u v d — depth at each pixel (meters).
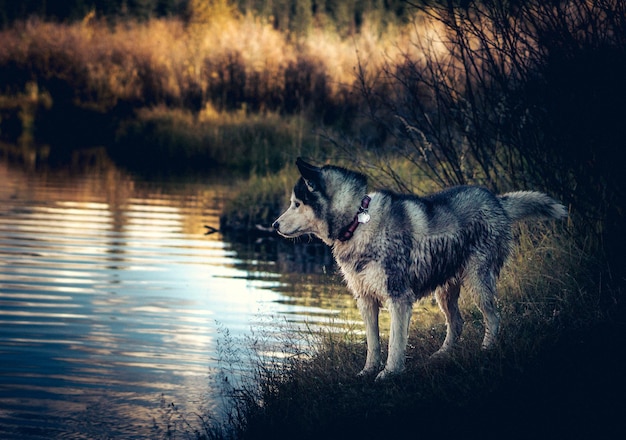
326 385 6.66
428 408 5.75
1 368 7.84
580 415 5.27
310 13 41.31
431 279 6.90
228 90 28.80
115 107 30.16
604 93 7.83
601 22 7.98
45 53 32.19
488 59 8.66
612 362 5.76
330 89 26.12
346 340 7.93
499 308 7.30
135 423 6.65
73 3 44.50
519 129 8.59
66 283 11.03
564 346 6.10
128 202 17.62
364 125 21.59
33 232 14.22
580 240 8.18
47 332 8.95
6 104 30.53
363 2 39.59
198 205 17.58
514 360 6.00
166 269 12.05
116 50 31.98
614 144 7.82
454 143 10.02
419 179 11.28
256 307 10.08
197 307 10.05
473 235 7.02
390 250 6.71
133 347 8.52
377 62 21.12
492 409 5.54
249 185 17.53
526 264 8.26
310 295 10.72
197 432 6.43
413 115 9.62
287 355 8.07
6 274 11.40
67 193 18.44
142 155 25.34
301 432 5.88
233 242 14.30
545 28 8.29
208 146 25.03
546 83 8.23
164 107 28.92
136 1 44.75
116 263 12.30
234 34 30.39
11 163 22.61
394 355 6.62
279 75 28.11
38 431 6.48
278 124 25.05
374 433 5.62
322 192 6.85
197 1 37.69
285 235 7.02
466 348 6.70
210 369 7.83
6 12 43.62
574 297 7.32
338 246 6.93
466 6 8.76
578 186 8.30
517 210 7.32
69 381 7.54
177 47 31.64
